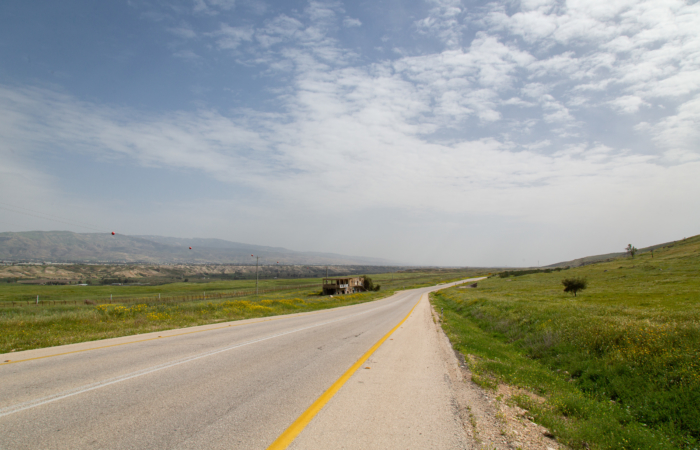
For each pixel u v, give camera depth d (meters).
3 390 5.69
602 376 8.19
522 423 5.39
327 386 6.54
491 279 121.62
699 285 45.69
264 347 10.37
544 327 13.85
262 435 4.24
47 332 12.08
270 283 118.38
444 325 19.12
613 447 4.78
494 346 13.02
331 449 3.95
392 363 8.98
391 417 5.12
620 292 43.72
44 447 3.73
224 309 21.31
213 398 5.59
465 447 4.25
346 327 16.50
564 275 95.25
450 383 7.27
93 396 5.50
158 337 11.84
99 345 10.11
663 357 7.91
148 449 3.76
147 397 5.52
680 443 5.22
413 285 114.06
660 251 124.25
